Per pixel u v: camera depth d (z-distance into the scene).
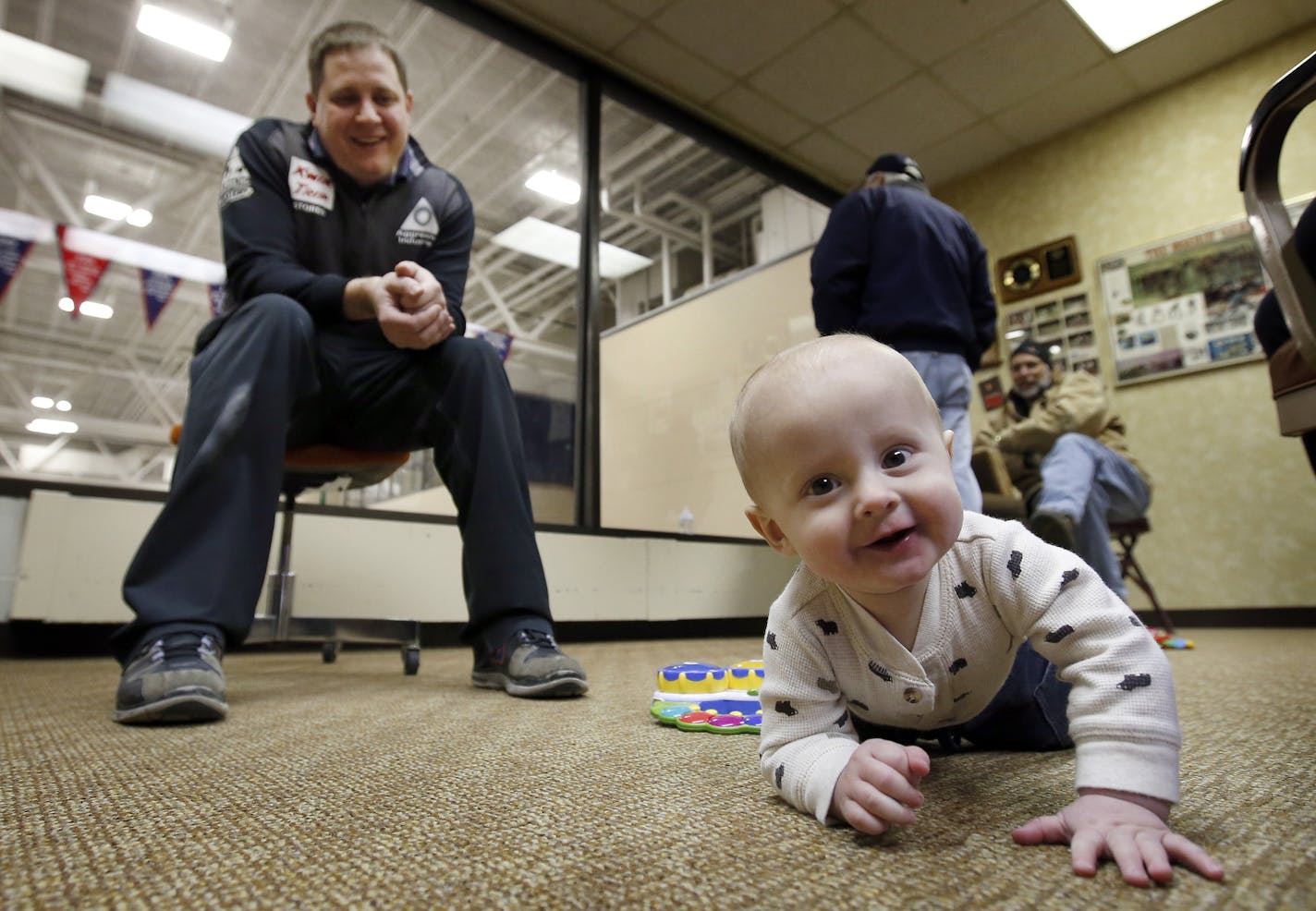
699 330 3.82
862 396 0.45
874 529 0.44
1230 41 3.29
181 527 0.95
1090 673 0.46
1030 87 3.52
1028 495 2.53
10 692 1.16
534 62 3.26
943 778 0.61
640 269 3.93
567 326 3.97
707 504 3.59
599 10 3.06
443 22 3.06
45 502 1.96
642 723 0.87
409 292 1.10
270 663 1.78
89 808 0.50
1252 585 3.05
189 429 1.02
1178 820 0.46
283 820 0.47
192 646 0.89
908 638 0.53
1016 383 2.91
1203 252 3.33
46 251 2.88
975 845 0.42
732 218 4.10
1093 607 0.47
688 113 3.64
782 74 3.42
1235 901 0.33
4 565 1.94
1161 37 3.26
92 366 6.34
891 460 0.45
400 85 1.27
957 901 0.34
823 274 1.62
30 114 3.33
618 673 1.49
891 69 3.40
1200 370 3.27
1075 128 3.79
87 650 1.99
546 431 3.18
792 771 0.50
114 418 7.29
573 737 0.77
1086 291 3.63
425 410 1.28
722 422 3.62
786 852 0.41
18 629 1.93
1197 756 0.64
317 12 2.97
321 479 1.45
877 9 3.07
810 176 4.15
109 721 0.88
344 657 2.02
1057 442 2.27
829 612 0.54
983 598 0.53
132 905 0.34
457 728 0.83
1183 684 1.18
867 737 0.69
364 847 0.42
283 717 0.91
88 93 3.23
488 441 1.21
